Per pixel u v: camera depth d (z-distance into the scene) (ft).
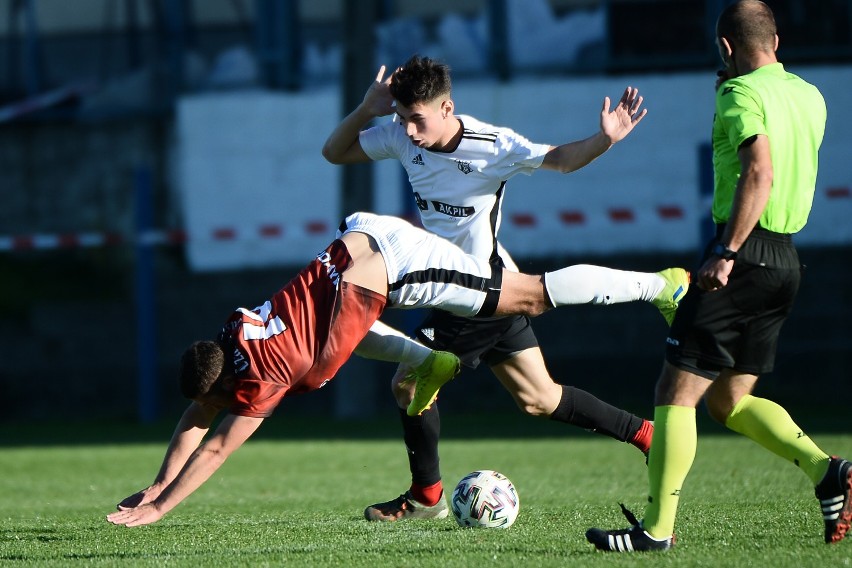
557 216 155.94
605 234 169.17
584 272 58.39
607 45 172.55
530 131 175.01
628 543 48.11
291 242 181.27
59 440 139.54
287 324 53.21
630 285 58.75
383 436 131.03
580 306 161.68
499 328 63.21
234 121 184.44
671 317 60.23
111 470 104.01
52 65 194.39
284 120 182.91
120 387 171.22
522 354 63.77
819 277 158.61
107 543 56.65
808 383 152.97
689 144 169.17
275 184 183.11
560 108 174.09
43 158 192.03
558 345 161.58
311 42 183.01
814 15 164.55
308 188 182.09
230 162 184.55
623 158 170.19
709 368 49.16
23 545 56.59
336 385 167.84
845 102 163.12
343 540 55.11
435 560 47.37
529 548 50.26
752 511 61.16
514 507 59.21
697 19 169.07
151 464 107.96
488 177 60.80
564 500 71.41
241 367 51.83
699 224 133.90
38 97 194.29
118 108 191.11
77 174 191.01
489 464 97.50
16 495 87.45
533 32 175.01
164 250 186.19
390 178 171.63
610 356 157.28
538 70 175.01
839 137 163.02
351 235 56.90
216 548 53.62
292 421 157.99
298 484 89.20
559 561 46.24
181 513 70.64
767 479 78.74
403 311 155.63
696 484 76.89
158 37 190.39
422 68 58.18
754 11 51.19
